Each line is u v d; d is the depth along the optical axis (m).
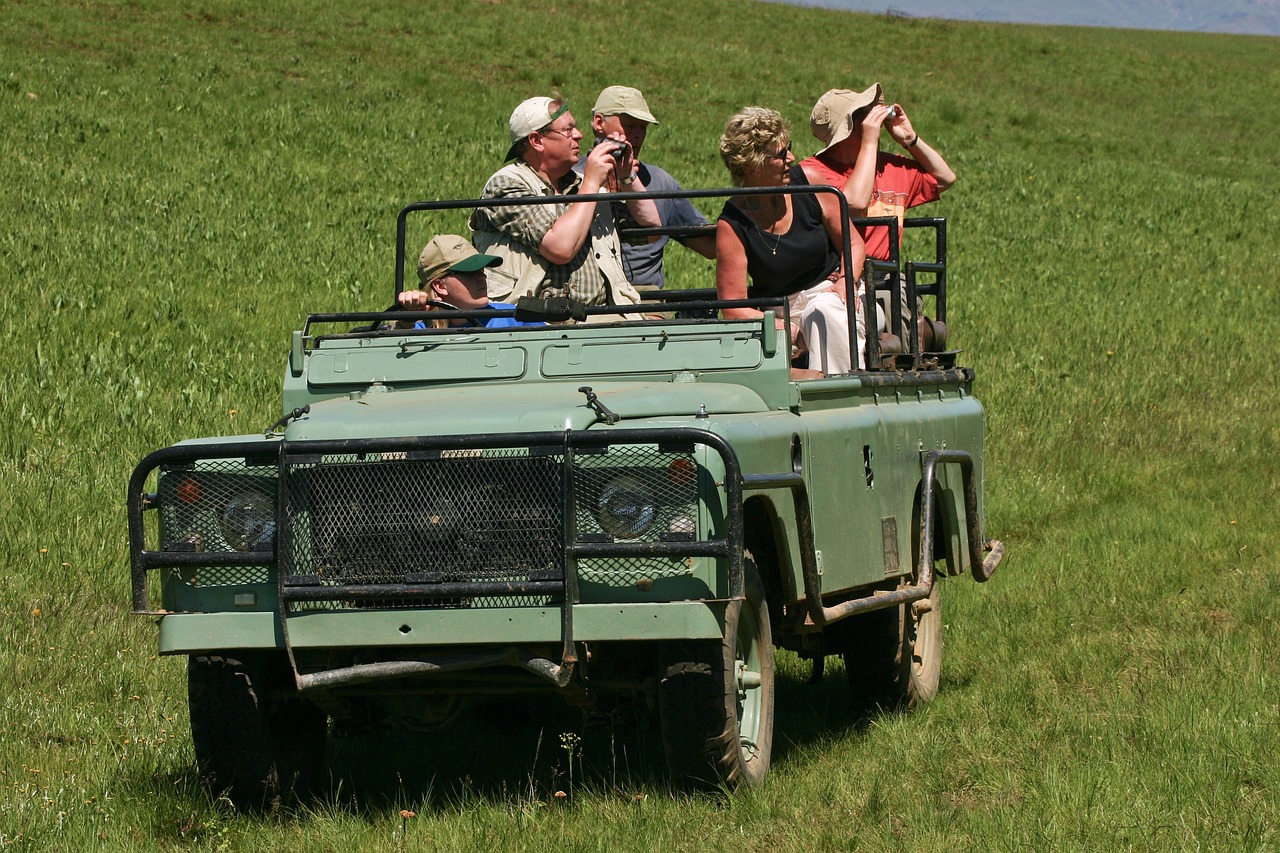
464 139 79.81
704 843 13.28
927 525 18.16
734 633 14.12
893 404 19.11
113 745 17.34
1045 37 162.00
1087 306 59.34
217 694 14.66
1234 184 98.81
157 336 40.06
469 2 125.88
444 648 14.27
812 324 19.09
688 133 89.75
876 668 18.89
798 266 19.36
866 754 16.69
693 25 136.38
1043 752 15.99
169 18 101.75
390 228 58.03
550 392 15.46
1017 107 122.00
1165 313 59.19
